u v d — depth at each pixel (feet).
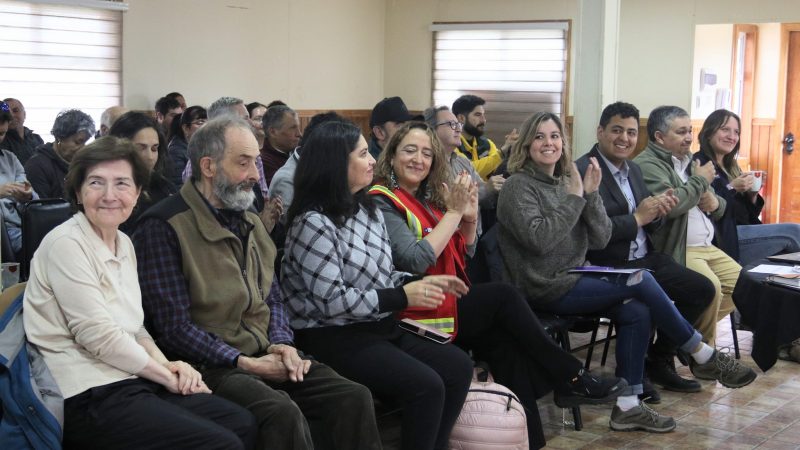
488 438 10.31
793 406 13.51
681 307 14.03
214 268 8.75
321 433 8.80
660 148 15.40
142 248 8.59
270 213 11.48
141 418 7.52
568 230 12.14
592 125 17.49
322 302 9.36
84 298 7.60
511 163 12.69
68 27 22.98
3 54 21.83
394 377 9.33
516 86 31.83
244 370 8.57
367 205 10.08
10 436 7.17
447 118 14.97
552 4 30.89
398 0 33.42
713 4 27.61
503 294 11.17
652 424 12.26
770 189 32.86
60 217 10.80
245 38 27.76
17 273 10.37
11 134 19.71
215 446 7.51
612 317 12.48
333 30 31.22
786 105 32.30
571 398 11.37
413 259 10.50
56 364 7.59
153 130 11.14
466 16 32.30
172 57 25.50
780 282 10.64
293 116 17.03
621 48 28.84
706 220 15.66
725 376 13.24
